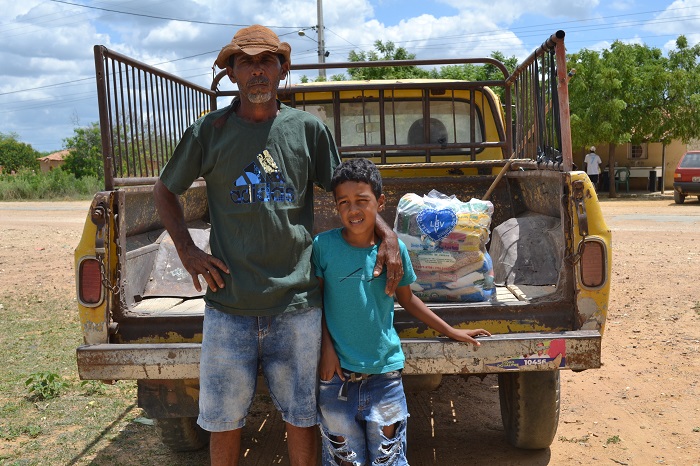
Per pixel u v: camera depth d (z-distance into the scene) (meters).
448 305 3.01
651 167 28.25
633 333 6.29
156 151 4.14
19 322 7.28
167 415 3.17
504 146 5.25
